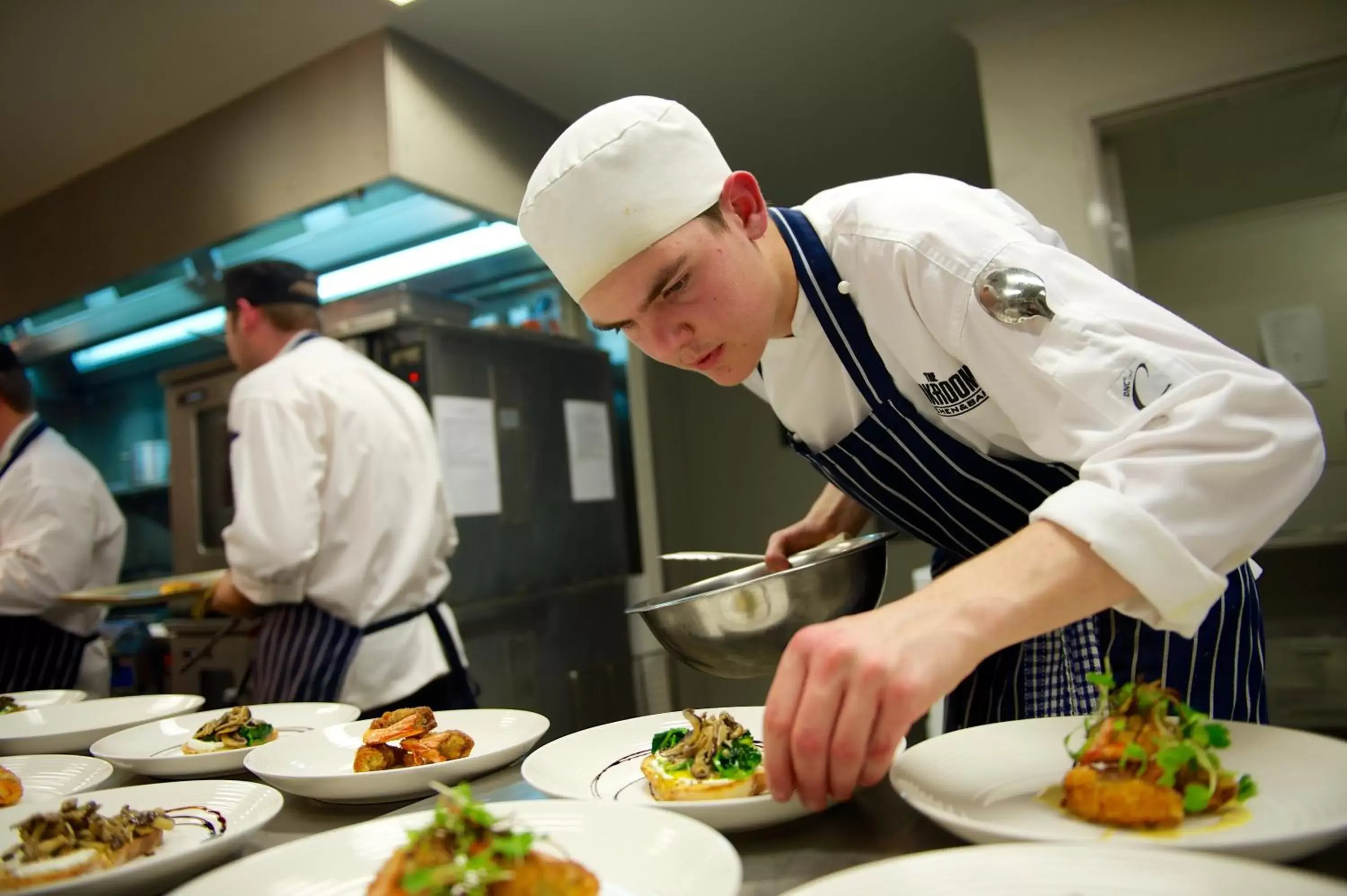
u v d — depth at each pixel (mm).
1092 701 949
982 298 830
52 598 2434
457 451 2467
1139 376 738
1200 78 2250
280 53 2318
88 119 2590
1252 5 2219
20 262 3154
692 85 2650
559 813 676
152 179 2748
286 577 1791
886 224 947
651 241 889
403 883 499
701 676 3314
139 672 2957
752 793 736
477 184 2441
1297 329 2396
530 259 2912
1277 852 498
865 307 996
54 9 2062
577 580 2889
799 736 614
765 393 1348
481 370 2592
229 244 2635
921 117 2943
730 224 931
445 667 1968
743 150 3133
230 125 2551
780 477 4031
